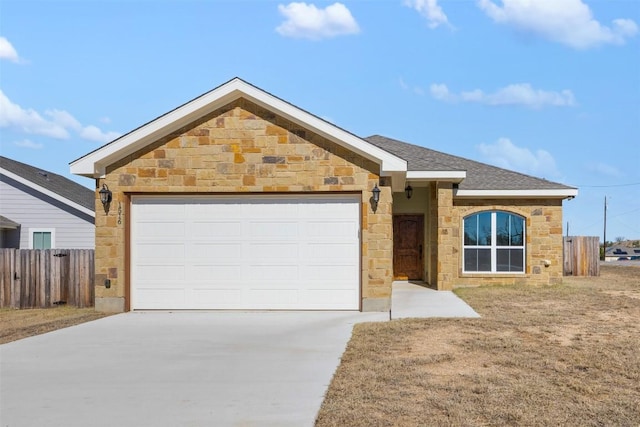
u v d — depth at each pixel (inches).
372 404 243.9
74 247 897.5
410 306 538.3
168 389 273.7
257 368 311.3
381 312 501.4
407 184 752.3
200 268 522.9
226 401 252.7
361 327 426.6
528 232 750.5
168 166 517.3
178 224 524.4
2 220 874.8
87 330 433.7
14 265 620.1
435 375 290.8
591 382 278.5
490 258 758.5
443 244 682.8
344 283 514.6
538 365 310.5
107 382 287.9
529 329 415.8
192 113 505.7
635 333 402.9
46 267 618.8
